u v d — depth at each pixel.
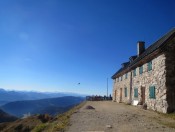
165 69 18.84
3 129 28.84
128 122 12.98
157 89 20.27
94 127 11.26
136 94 27.55
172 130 10.34
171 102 18.30
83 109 22.67
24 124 26.08
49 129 11.77
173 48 19.30
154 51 20.28
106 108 24.09
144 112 19.25
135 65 27.97
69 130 10.56
